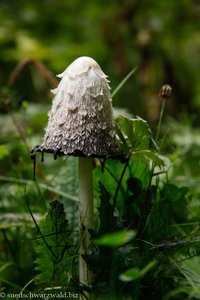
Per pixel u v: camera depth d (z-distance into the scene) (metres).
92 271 0.61
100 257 0.60
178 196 0.71
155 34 1.63
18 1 1.94
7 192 0.87
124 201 0.69
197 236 0.64
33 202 0.82
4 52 1.71
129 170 0.69
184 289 0.59
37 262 0.66
